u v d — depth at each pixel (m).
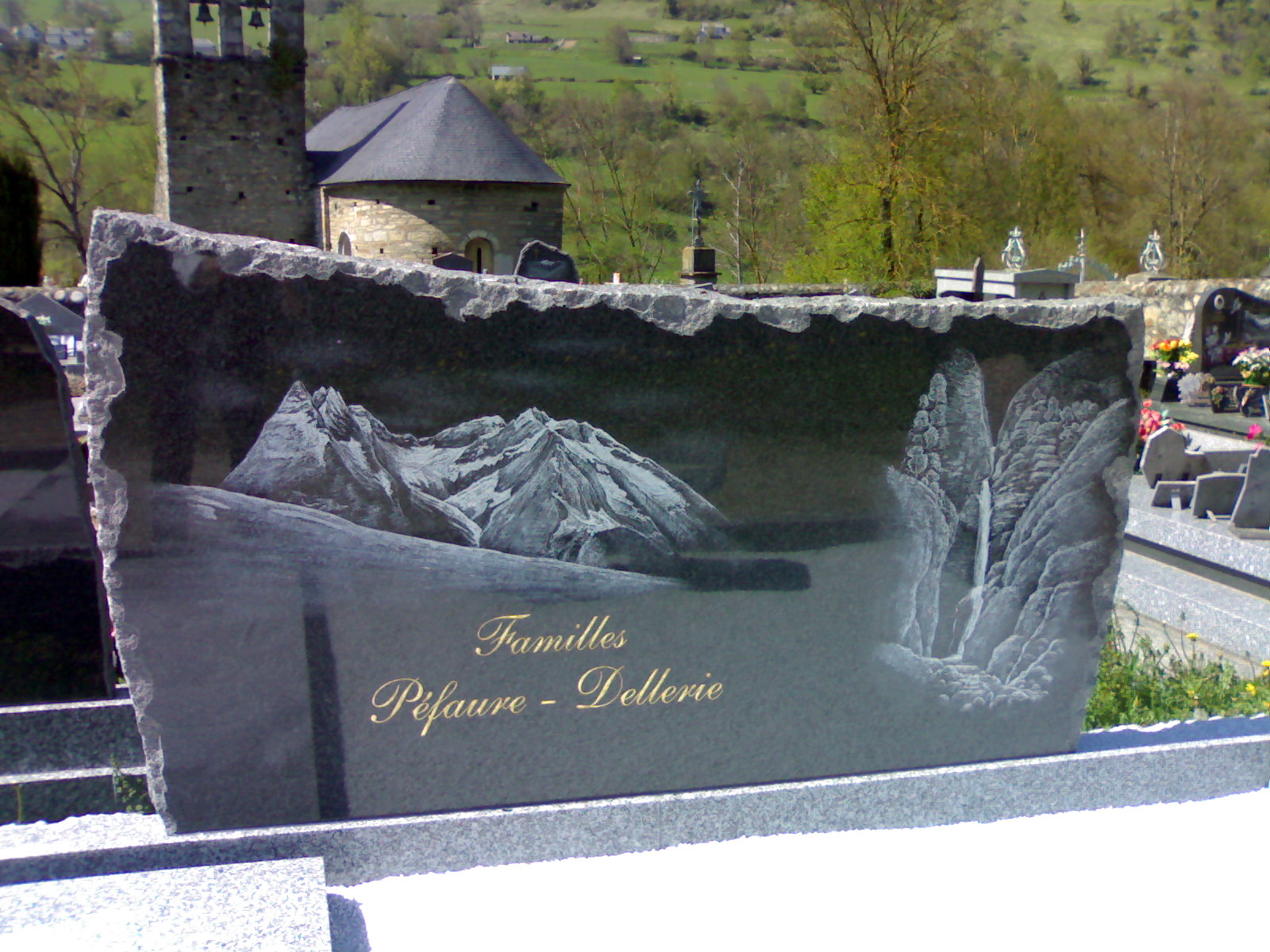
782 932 3.38
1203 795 4.26
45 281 31.84
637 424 3.58
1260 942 3.36
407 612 3.50
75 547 3.94
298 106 29.69
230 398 3.27
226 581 3.36
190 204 29.20
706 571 3.72
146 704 3.38
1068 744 4.19
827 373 3.68
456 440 3.45
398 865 3.61
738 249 29.86
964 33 24.12
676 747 3.83
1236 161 32.66
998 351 3.79
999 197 31.22
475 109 26.89
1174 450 7.53
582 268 30.53
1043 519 3.97
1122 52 60.69
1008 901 3.57
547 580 3.60
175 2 28.34
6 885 3.15
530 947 3.27
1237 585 6.50
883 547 3.86
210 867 3.19
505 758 3.69
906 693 3.99
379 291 3.31
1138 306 3.85
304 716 3.49
